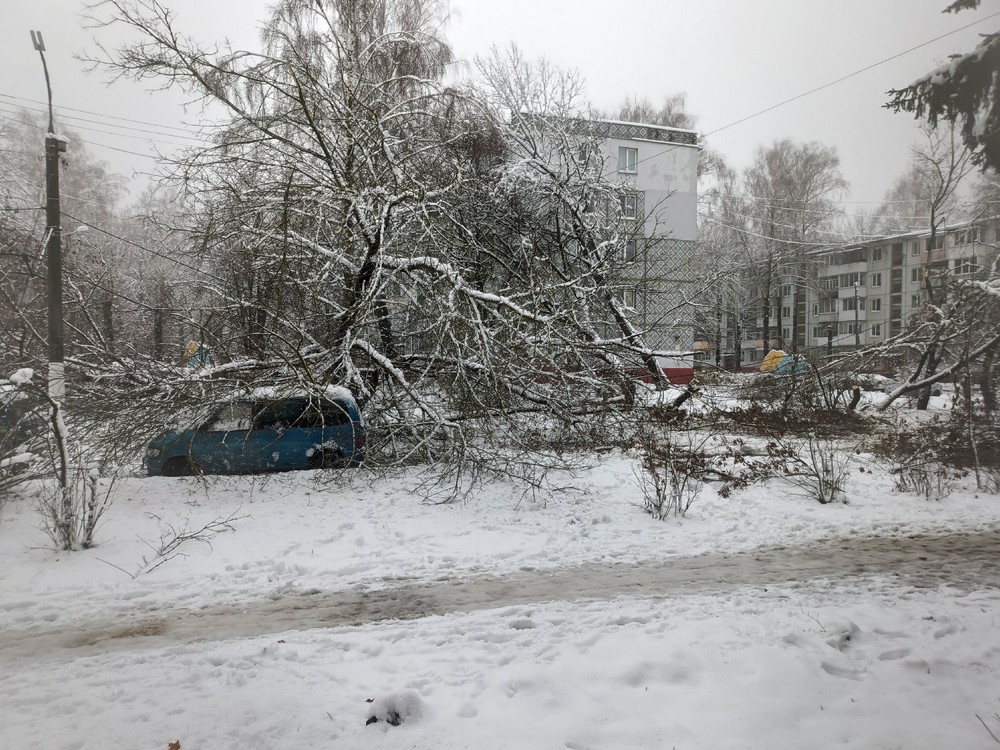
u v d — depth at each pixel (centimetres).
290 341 1066
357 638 461
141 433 994
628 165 3156
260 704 357
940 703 347
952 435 1087
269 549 693
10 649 463
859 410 1797
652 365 1553
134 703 362
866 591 554
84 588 586
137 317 1295
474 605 545
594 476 1055
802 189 4116
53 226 874
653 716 339
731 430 1566
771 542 727
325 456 1027
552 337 1169
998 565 630
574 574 625
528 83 1834
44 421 845
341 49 1180
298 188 1092
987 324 1392
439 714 345
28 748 316
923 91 888
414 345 1255
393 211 1084
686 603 529
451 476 986
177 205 1195
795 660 397
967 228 1823
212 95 1105
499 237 1510
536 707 350
